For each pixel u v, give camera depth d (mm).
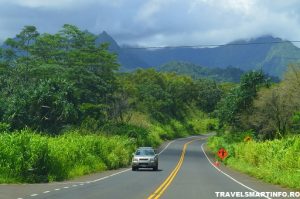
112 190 20609
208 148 91562
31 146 25391
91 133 56750
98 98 87750
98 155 40062
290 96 58938
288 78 59031
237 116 73062
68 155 32375
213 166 48750
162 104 142500
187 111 171500
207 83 194750
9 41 98312
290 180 24359
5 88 78375
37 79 87312
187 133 144250
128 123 91125
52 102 52719
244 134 68125
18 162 24203
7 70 88250
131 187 22312
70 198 17016
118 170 39812
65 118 54344
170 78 190875
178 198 17562
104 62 96062
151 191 20281
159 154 72750
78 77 87125
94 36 100688
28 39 100750
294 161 28094
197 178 29906
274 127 61531
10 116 49719
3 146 24422
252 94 71938
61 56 98312
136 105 127750
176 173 35375
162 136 113000
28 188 20703
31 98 51688
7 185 21938
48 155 26453
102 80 89375
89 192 19500
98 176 31250
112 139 50094
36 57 100375
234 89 76000
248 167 38688
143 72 171375
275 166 29875
